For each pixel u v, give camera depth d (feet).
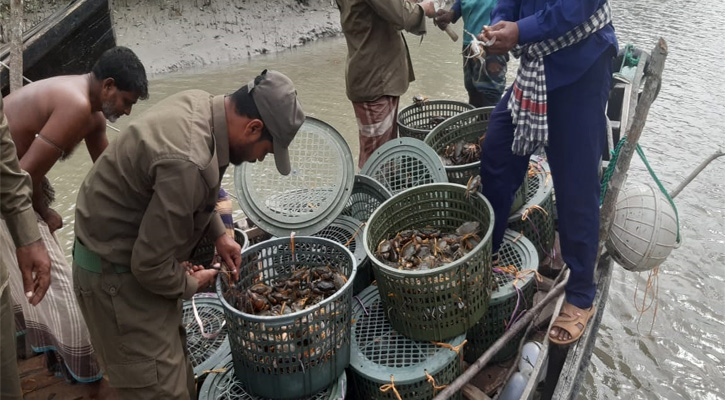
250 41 38.93
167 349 7.11
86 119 8.20
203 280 7.45
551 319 9.92
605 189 10.68
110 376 7.21
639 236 10.31
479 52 8.97
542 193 11.37
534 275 9.82
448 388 8.22
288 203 10.93
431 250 9.34
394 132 13.91
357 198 11.67
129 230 6.61
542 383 10.27
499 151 9.80
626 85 17.60
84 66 17.84
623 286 17.72
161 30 37.40
